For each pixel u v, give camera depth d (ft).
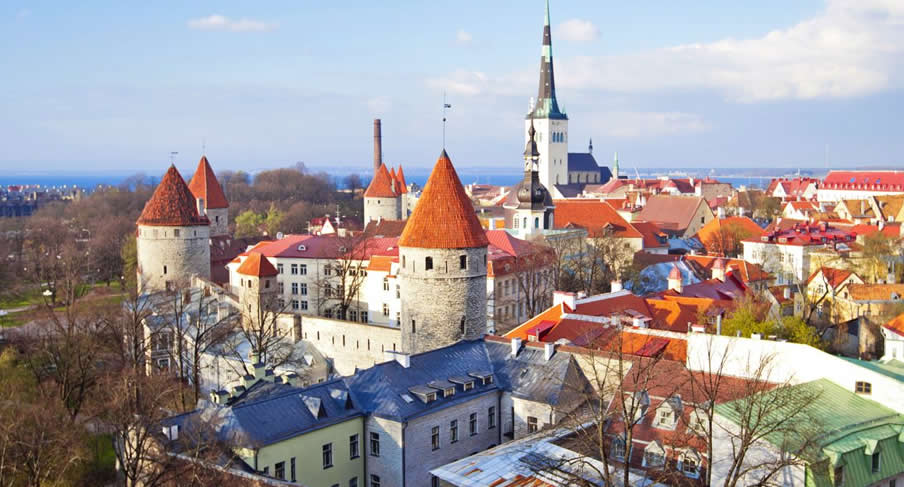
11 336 338.13
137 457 175.73
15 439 195.52
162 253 439.22
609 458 179.73
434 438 213.05
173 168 448.65
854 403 176.55
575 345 240.12
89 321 312.91
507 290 394.73
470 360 240.12
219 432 184.34
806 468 153.07
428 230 267.59
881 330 314.35
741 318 260.83
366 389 214.69
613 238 504.02
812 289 405.18
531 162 494.59
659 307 303.27
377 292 418.31
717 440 168.35
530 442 188.96
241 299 396.37
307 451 195.31
